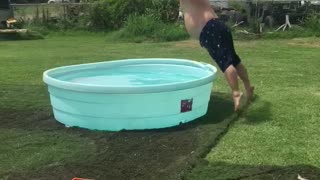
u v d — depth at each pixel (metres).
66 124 4.24
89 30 15.84
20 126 4.20
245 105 4.71
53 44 12.41
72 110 4.14
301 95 5.24
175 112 4.11
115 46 11.47
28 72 7.25
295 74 6.71
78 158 3.36
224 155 3.37
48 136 3.89
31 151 3.52
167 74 5.64
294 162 3.23
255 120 4.26
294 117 4.33
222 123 4.16
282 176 2.96
